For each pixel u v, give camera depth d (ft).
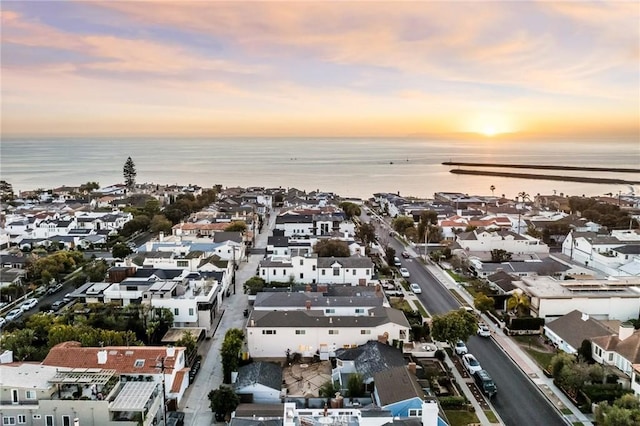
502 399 219.00
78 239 518.37
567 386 221.05
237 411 188.24
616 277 352.49
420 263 447.01
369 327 259.19
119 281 339.57
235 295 359.66
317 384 233.76
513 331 287.48
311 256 384.88
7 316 317.42
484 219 569.64
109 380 189.57
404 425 168.14
